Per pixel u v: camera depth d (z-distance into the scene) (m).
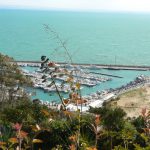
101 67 145.00
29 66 145.75
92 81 119.75
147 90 98.44
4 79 51.41
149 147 5.96
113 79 133.00
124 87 107.38
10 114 17.80
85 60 195.62
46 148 12.15
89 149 5.43
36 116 14.72
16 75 53.16
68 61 6.03
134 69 148.50
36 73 114.81
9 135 6.71
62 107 5.86
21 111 17.66
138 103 82.75
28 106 20.11
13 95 51.50
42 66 5.76
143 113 6.46
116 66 149.75
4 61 53.47
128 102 83.75
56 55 6.04
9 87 51.91
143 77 120.38
